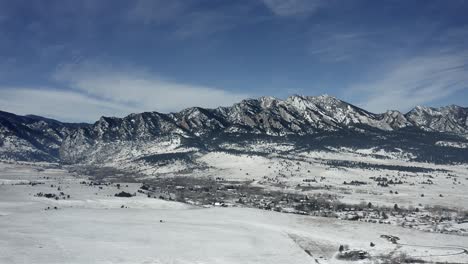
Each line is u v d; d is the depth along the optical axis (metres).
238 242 149.00
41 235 139.00
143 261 115.62
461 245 166.38
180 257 123.69
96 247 127.00
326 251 155.75
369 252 153.50
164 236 150.50
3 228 148.50
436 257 148.62
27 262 104.69
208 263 120.06
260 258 131.50
